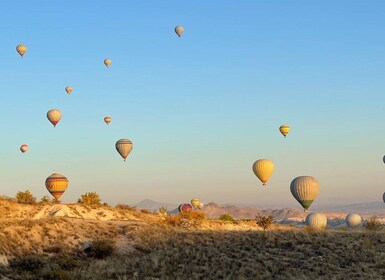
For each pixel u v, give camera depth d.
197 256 44.28
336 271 40.06
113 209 70.62
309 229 53.41
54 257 43.69
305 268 41.22
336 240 48.22
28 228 47.72
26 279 37.16
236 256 44.47
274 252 45.56
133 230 52.47
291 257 43.97
